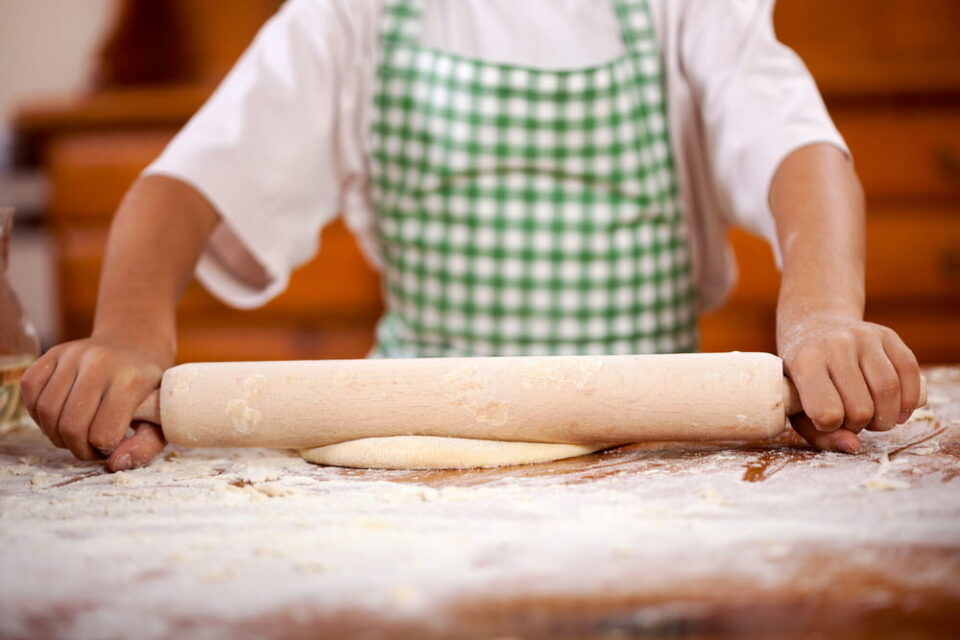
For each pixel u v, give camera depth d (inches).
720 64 43.5
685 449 32.2
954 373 45.3
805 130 40.2
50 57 120.3
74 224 85.8
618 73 44.6
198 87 95.3
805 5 90.7
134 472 30.8
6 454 34.7
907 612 17.0
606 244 45.3
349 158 46.9
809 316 32.6
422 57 45.3
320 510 24.8
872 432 33.2
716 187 44.6
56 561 21.0
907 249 80.6
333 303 83.8
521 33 45.6
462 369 31.0
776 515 23.1
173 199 40.1
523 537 21.8
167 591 18.9
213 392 31.7
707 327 81.4
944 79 77.0
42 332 121.6
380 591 18.5
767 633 16.4
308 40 45.1
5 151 104.1
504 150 44.6
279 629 16.9
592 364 30.8
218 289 45.3
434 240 45.8
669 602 17.6
